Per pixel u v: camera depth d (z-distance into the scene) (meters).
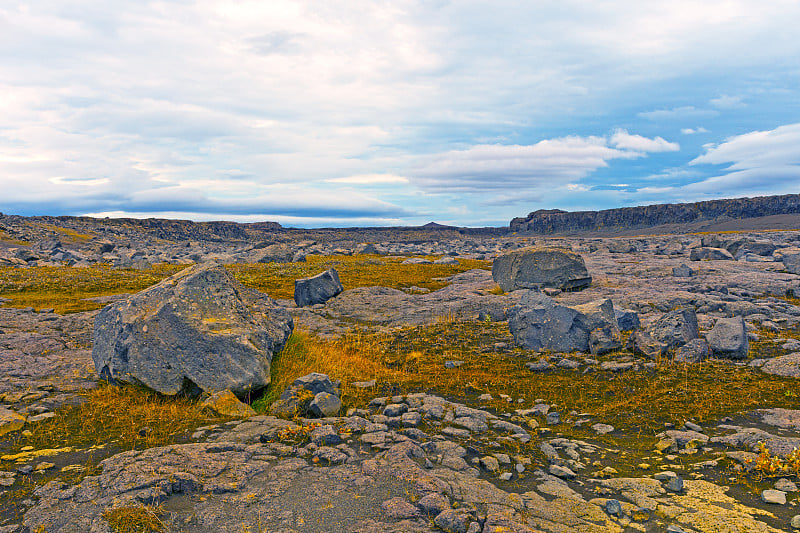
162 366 11.07
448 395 13.00
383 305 29.31
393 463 7.68
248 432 8.98
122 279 40.28
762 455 8.12
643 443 9.62
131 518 5.86
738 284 30.61
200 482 6.88
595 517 6.52
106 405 10.47
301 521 6.03
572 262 31.47
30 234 125.69
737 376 13.47
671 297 25.89
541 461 8.66
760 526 6.24
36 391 11.41
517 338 18.47
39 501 6.35
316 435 8.64
